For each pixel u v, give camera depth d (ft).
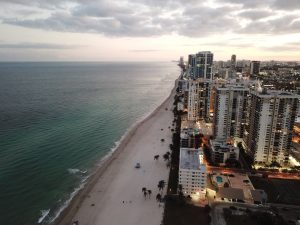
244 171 536.83
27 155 604.08
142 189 480.64
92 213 422.00
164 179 524.11
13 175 519.60
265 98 527.81
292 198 443.32
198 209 419.95
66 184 502.38
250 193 443.32
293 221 387.55
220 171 537.24
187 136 633.61
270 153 554.46
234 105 654.12
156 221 400.06
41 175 526.57
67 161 592.19
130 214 418.51
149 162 601.21
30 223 397.19
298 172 528.63
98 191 482.69
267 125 540.93
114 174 545.44
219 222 386.52
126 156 632.79
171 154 629.92
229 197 437.99
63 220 404.77
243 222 384.88
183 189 454.40
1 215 410.72
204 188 447.01
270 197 445.37
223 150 567.18
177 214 408.46
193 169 447.42
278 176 517.55
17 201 445.37
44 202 447.01
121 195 470.39
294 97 522.88
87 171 555.28
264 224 379.14
